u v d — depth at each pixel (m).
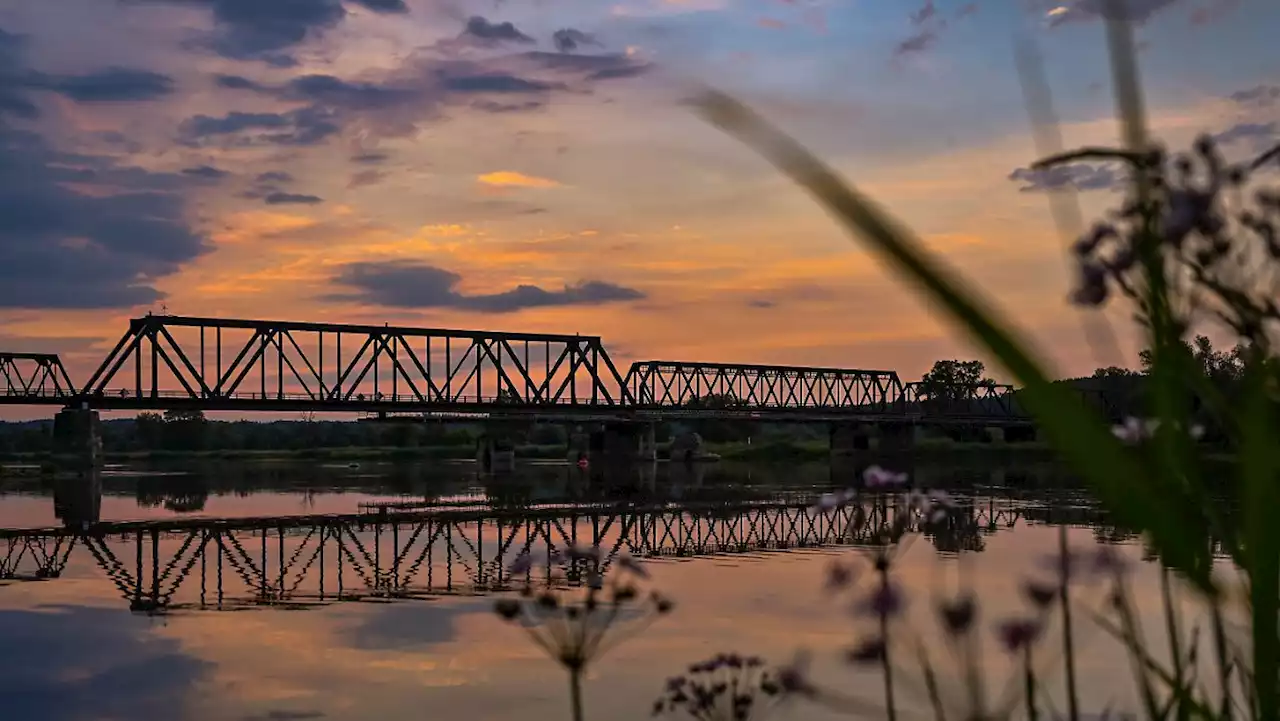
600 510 56.91
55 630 24.44
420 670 19.25
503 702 16.48
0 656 21.45
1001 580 18.08
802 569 31.00
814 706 11.40
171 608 27.47
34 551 41.12
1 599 29.19
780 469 116.00
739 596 25.20
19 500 73.88
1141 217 1.56
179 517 57.81
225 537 46.25
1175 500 1.44
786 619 21.58
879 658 2.40
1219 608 1.48
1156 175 1.54
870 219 1.13
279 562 36.81
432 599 28.00
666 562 33.28
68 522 54.88
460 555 37.84
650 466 128.75
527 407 115.44
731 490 74.44
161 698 17.83
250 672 19.62
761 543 39.16
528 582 3.42
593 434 147.38
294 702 17.31
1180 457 1.52
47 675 19.64
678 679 4.12
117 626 24.92
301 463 171.88
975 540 32.06
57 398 96.50
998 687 9.00
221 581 32.44
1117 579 2.31
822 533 42.66
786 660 16.03
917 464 118.12
